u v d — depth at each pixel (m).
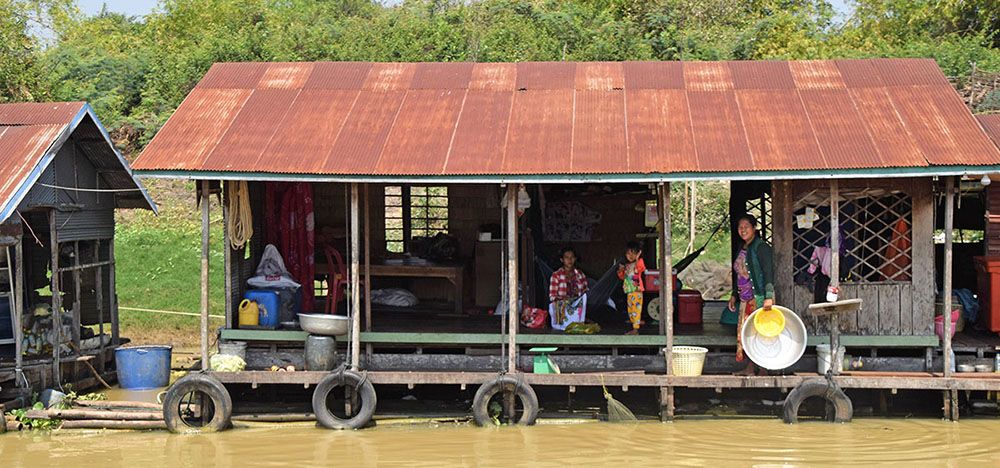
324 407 12.06
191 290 19.64
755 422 12.20
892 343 12.20
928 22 31.62
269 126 12.65
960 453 10.87
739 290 12.46
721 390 13.23
